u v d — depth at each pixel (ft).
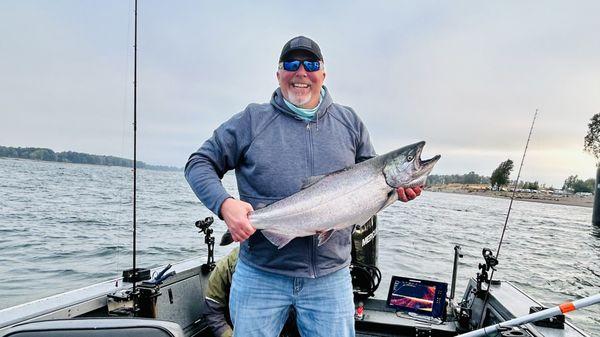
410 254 36.91
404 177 8.34
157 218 56.54
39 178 144.36
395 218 70.64
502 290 12.37
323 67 7.95
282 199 7.53
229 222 6.99
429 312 13.58
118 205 70.95
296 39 7.80
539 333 9.00
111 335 5.25
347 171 7.97
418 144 8.47
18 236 40.60
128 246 37.04
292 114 7.77
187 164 7.91
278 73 8.09
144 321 5.45
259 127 7.75
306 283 7.55
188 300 12.27
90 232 44.11
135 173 10.55
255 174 7.67
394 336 12.96
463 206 125.49
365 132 8.85
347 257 8.04
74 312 8.93
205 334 12.48
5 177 136.77
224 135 7.84
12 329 5.26
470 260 36.83
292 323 11.17
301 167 7.65
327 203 7.69
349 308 7.88
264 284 7.59
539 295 29.50
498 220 80.48
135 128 11.05
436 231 54.49
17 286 25.26
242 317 7.64
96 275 27.94
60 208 63.10
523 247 48.52
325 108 8.03
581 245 54.29
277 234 7.43
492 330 8.49
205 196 7.27
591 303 8.00
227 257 11.92
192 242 39.45
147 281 10.57
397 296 14.25
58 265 30.42
